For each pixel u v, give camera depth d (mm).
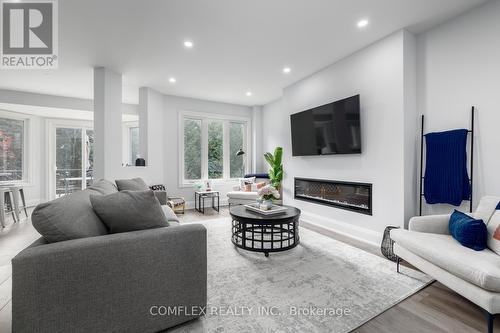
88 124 6598
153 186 4863
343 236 3455
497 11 2314
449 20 2646
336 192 3797
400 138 2840
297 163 4570
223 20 2625
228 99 5938
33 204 5953
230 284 2092
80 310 1248
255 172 6539
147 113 4867
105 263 1302
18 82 4426
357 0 2314
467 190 2467
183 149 5691
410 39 2881
